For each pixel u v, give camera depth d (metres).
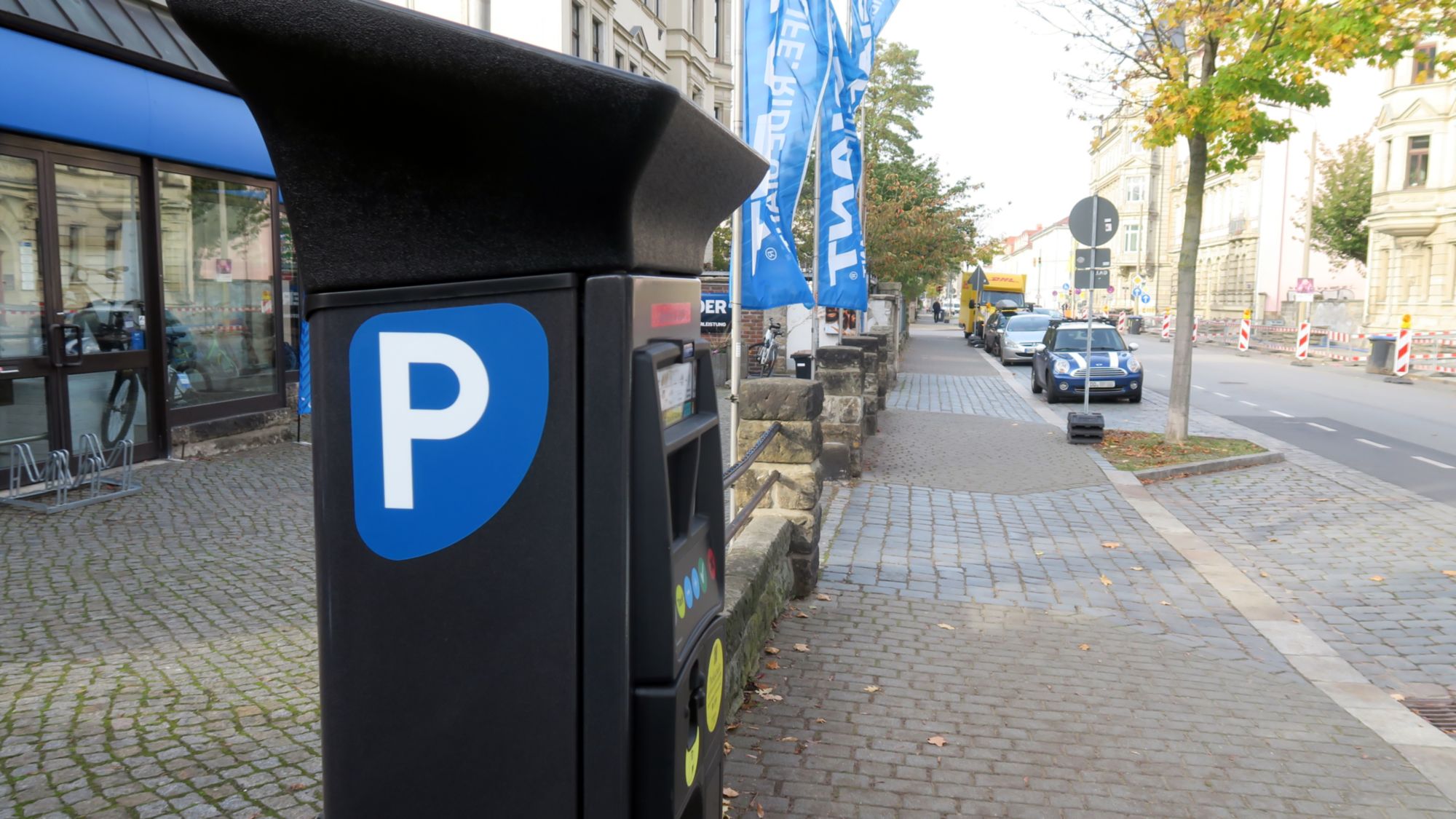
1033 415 16.95
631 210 1.74
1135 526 8.62
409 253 1.79
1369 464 12.02
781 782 3.79
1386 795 3.86
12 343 8.24
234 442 10.77
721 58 32.78
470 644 1.85
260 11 1.65
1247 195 59.91
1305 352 33.47
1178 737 4.35
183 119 9.79
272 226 11.60
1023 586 6.71
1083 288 14.27
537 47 1.60
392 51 1.64
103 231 9.19
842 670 4.98
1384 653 5.64
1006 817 3.59
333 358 1.84
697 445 2.06
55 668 4.60
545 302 1.77
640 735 1.86
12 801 3.36
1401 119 41.09
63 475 8.08
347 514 1.87
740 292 6.55
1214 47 12.01
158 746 3.81
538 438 1.79
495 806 1.88
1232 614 6.22
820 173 9.18
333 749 1.92
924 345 42.06
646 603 1.84
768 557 5.10
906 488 10.06
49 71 8.19
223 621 5.33
